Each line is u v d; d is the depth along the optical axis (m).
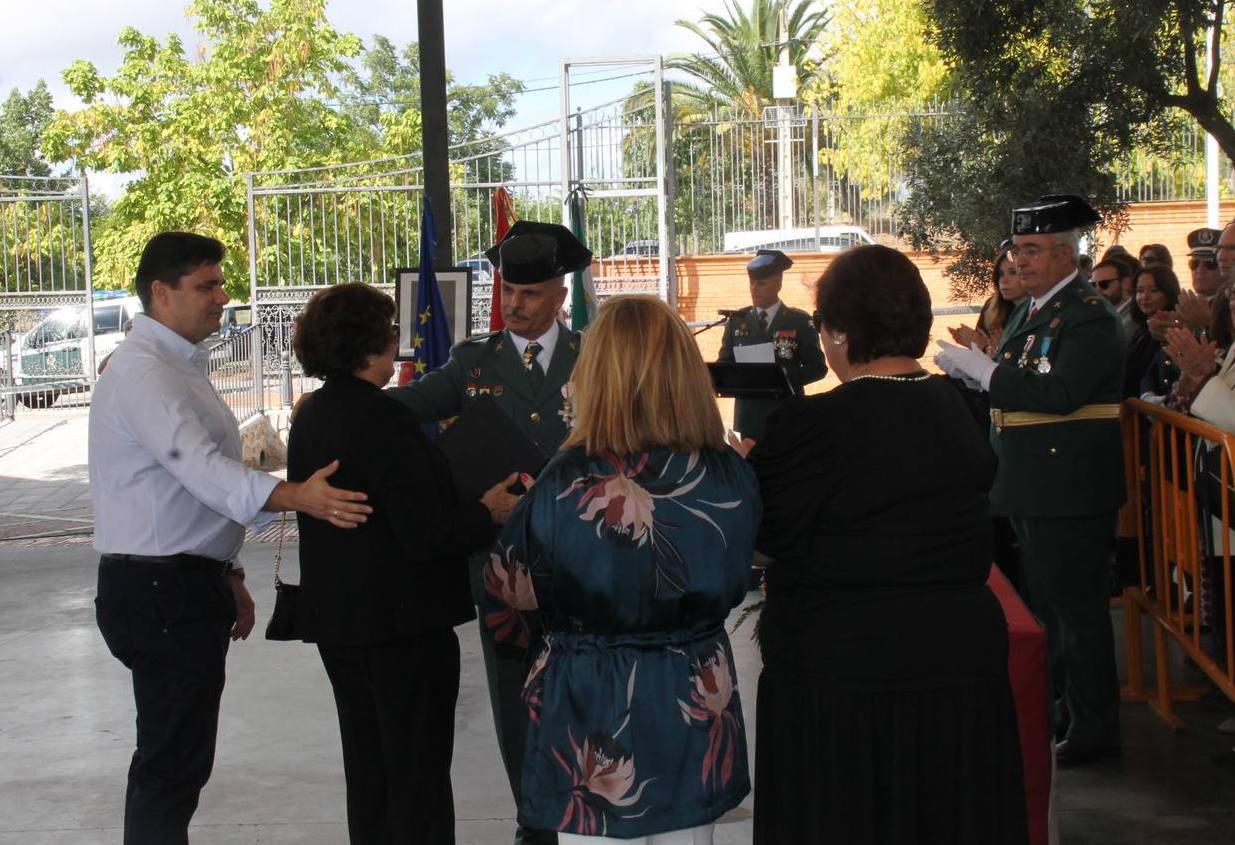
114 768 5.12
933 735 2.70
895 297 2.81
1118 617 7.01
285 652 6.77
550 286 4.02
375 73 46.56
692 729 2.68
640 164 13.56
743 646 6.45
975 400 5.01
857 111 20.03
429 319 6.16
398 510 3.35
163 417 3.53
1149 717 5.29
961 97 12.00
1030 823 3.40
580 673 2.69
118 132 24.59
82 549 9.91
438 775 3.54
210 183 24.03
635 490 2.65
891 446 2.71
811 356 8.44
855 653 2.70
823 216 15.98
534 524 2.68
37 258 17.11
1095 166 8.08
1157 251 6.49
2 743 5.44
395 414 3.42
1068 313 4.57
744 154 15.97
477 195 13.17
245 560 8.95
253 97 24.48
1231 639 4.38
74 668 6.57
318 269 14.90
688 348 2.74
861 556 2.70
